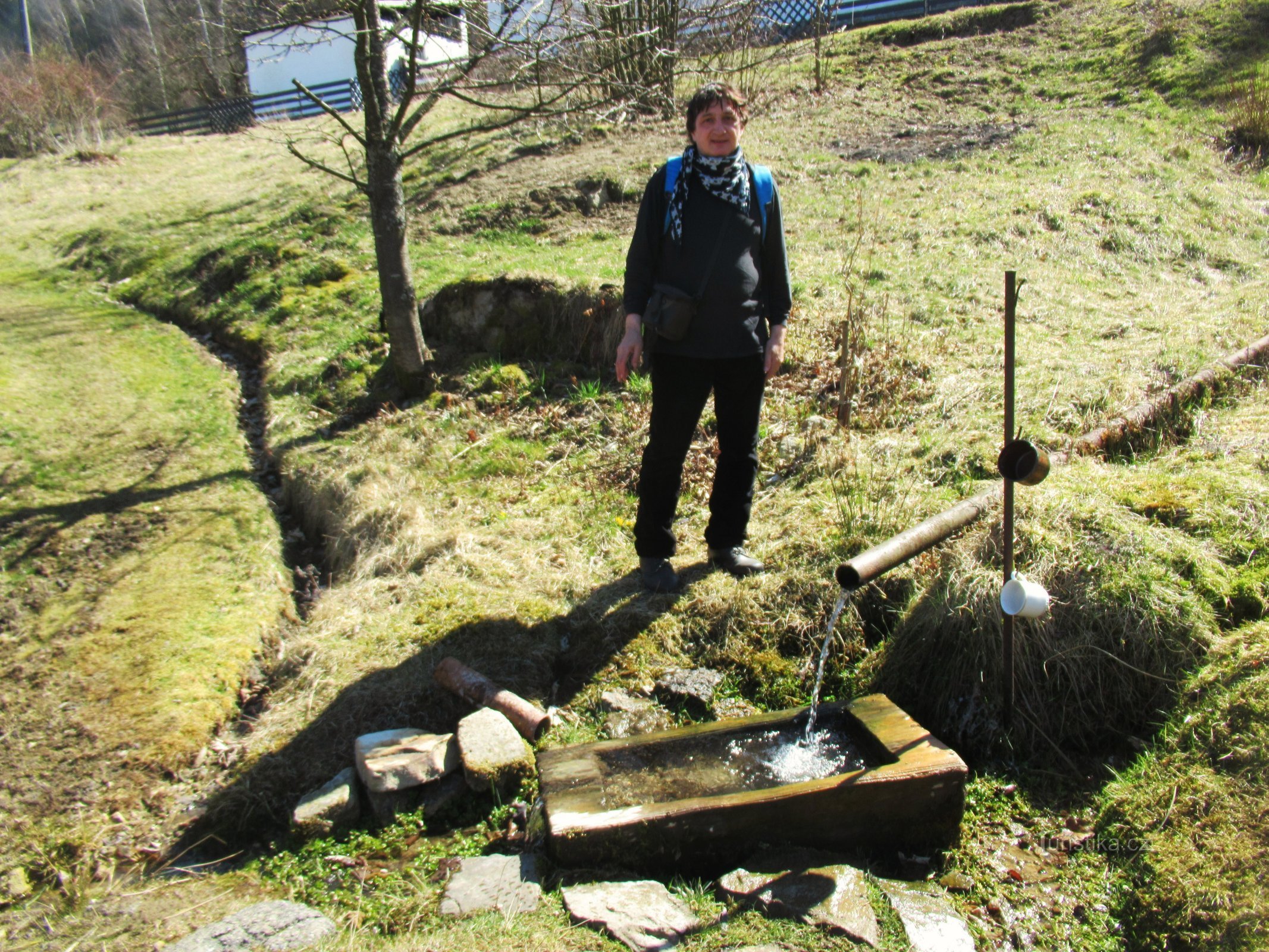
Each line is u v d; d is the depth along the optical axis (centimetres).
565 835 264
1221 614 332
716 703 348
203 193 1309
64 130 1938
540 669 369
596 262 742
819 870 262
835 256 716
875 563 290
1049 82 1102
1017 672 325
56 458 619
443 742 329
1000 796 305
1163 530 359
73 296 1053
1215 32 1103
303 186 1184
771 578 390
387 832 306
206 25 655
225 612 455
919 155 944
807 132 1042
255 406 718
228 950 257
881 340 574
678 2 815
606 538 454
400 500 511
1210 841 259
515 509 496
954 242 736
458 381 635
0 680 414
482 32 550
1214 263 727
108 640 435
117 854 319
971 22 1300
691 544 437
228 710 389
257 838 322
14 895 305
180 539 523
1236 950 229
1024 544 347
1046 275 686
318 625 424
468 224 905
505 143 1120
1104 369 516
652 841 267
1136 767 300
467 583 427
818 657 362
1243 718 286
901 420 501
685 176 344
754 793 271
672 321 342
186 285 998
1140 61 1093
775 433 510
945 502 412
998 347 562
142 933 277
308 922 267
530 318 653
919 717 341
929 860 279
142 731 370
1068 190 827
